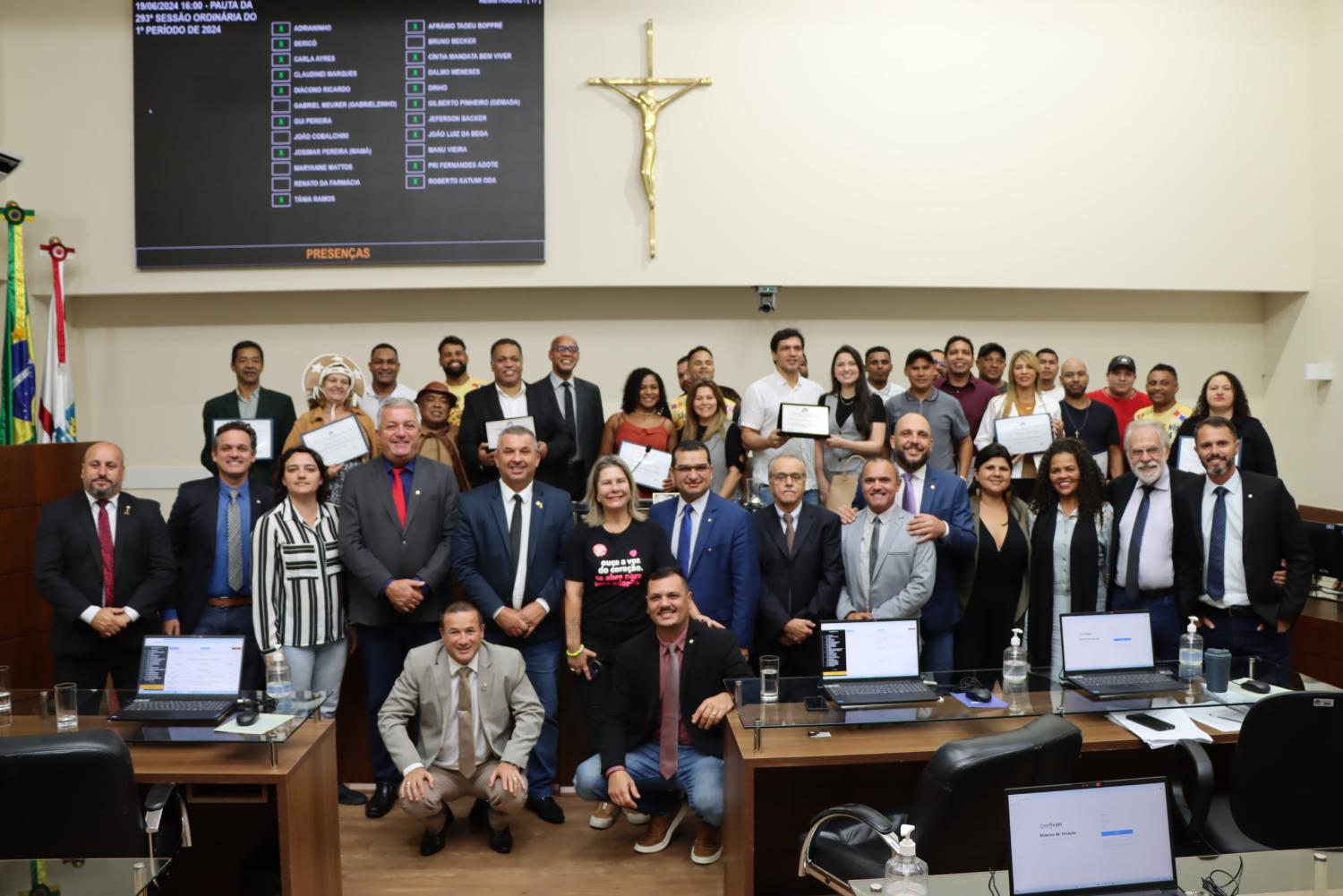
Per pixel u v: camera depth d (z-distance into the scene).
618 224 6.89
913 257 7.03
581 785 3.77
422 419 5.32
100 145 6.76
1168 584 3.97
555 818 4.11
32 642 5.18
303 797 3.02
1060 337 7.63
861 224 6.99
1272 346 7.65
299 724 3.12
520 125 6.77
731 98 6.91
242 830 3.53
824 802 3.46
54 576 4.01
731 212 6.94
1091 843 2.10
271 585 3.90
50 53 6.75
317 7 6.68
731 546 4.02
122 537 4.09
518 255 6.80
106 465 4.07
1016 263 7.07
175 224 6.73
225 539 4.15
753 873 3.00
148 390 7.29
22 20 6.74
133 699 3.33
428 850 3.80
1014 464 5.45
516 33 6.74
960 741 2.49
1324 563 4.98
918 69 6.99
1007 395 5.84
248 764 2.92
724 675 3.57
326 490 4.09
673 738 3.61
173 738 3.04
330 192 6.73
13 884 2.30
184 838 2.92
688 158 6.91
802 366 5.44
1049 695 3.32
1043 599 4.03
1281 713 2.75
